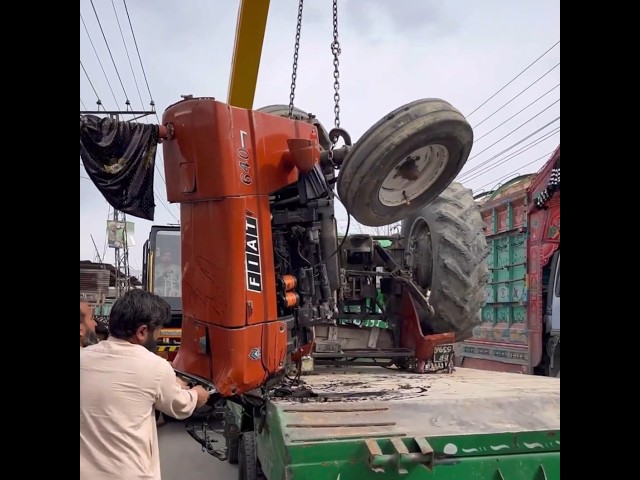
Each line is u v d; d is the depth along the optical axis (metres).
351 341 4.56
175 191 3.38
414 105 3.34
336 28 3.92
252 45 5.19
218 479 5.09
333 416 2.56
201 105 3.15
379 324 4.92
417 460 2.36
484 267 4.39
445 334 4.29
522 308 7.32
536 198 6.90
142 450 2.33
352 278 4.54
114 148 3.16
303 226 3.63
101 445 2.25
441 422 2.61
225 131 3.11
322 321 3.62
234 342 3.04
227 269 3.07
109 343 2.44
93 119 3.08
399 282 4.56
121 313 2.45
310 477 2.32
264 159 3.29
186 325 3.37
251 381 3.09
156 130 3.28
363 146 3.28
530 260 7.08
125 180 3.24
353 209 3.51
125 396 2.30
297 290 3.62
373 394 2.96
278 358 3.26
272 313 3.26
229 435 5.10
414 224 4.75
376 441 2.40
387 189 3.73
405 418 2.60
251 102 5.43
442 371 4.31
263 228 3.25
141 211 3.31
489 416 2.69
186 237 3.34
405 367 4.44
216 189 3.10
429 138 3.34
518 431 2.59
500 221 7.97
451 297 4.27
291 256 3.70
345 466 2.37
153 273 8.38
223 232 3.09
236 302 3.06
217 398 3.17
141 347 2.46
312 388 3.22
